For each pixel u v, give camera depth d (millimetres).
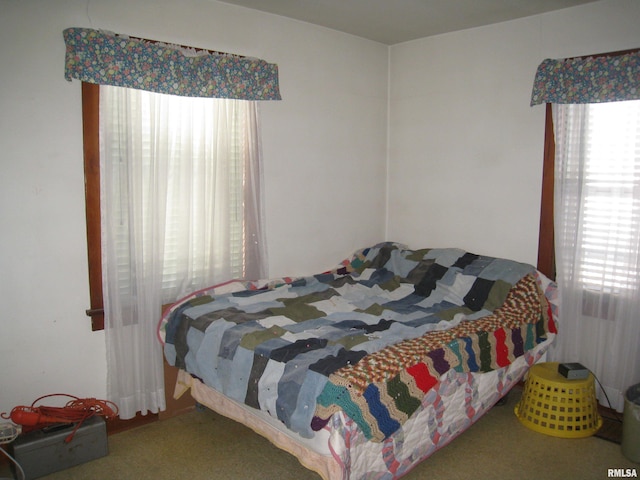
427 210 3691
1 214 2252
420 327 2420
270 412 1953
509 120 3160
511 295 2875
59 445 2279
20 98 2248
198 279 2867
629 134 2623
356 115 3650
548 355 3004
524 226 3148
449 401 2221
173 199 2725
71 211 2434
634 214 2605
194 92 2631
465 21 3152
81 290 2504
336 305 2820
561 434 2586
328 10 2971
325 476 1881
